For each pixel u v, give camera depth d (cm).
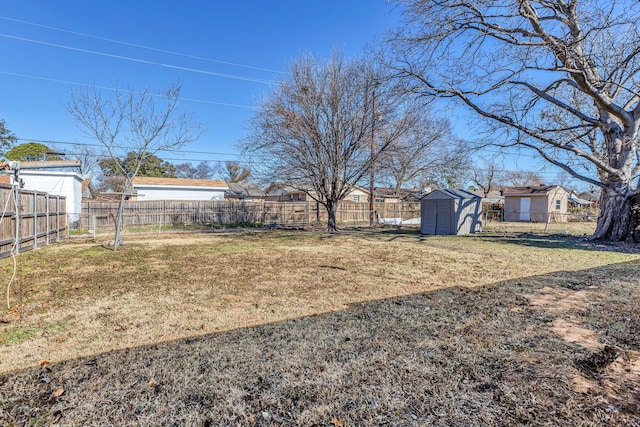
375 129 1348
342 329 303
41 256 757
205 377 216
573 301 389
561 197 2653
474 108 1009
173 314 351
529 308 363
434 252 832
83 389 202
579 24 807
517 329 299
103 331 302
